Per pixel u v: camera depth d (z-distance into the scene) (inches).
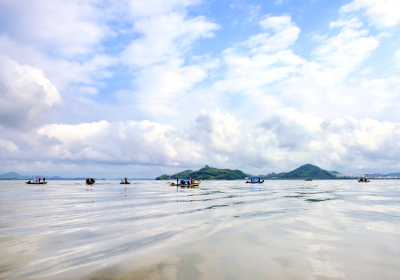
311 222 662.5
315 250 419.5
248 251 414.9
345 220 689.0
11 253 418.3
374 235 521.0
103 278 309.6
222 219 720.3
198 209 949.2
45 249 440.1
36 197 1604.3
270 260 370.6
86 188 3041.3
